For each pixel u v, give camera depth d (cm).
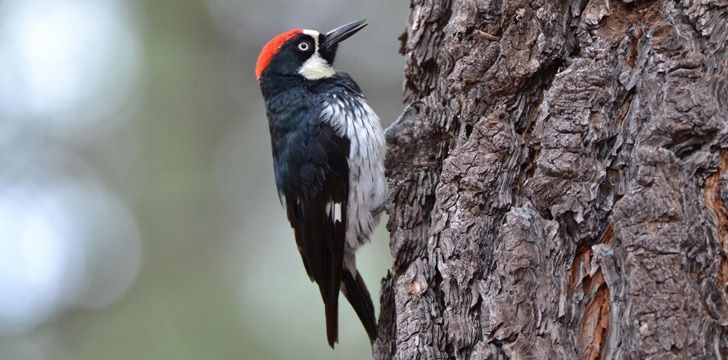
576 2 781
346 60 1720
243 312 1433
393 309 930
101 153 1504
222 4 1628
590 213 702
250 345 1399
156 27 1557
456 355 757
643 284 635
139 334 1408
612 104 716
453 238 778
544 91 782
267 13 1692
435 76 959
